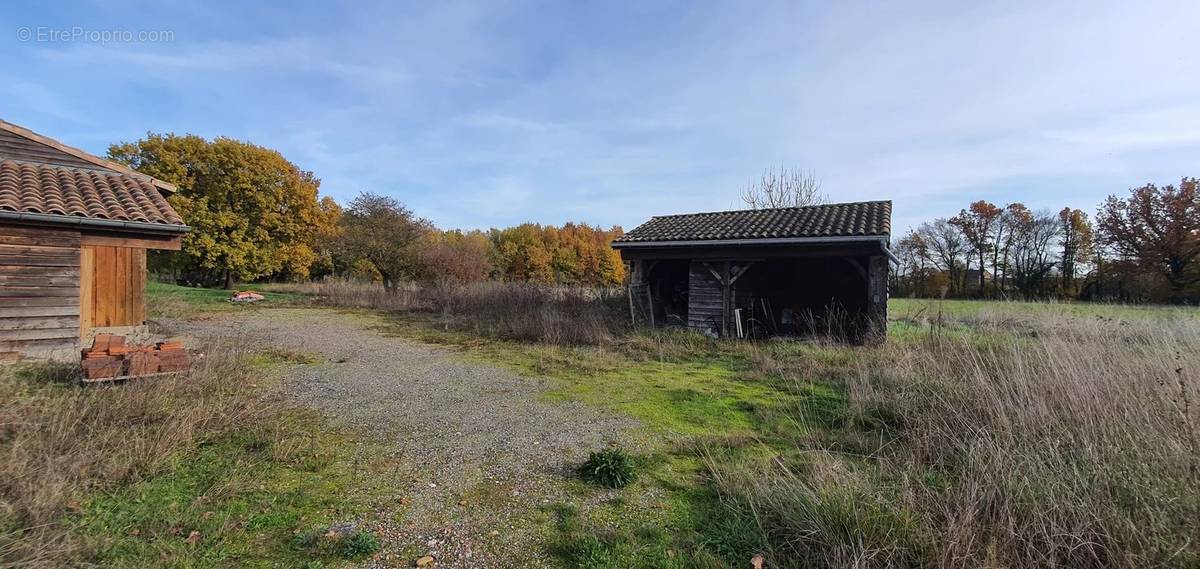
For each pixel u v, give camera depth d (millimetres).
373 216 23766
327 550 2881
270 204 27734
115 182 9391
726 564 2779
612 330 12180
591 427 5336
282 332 12438
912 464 3842
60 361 7215
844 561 2623
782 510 3092
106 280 8555
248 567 2691
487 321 14406
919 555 2639
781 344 10789
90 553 2678
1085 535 2691
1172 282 30578
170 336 10945
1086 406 4145
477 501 3572
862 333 10922
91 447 3846
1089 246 37500
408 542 3014
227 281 27953
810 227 11148
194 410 4789
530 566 2801
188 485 3574
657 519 3332
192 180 25469
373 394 6562
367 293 21125
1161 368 4988
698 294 12383
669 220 14977
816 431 5004
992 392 4801
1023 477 3160
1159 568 2457
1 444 3848
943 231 45906
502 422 5480
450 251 22969
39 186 8289
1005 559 2600
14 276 7270
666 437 5027
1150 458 3328
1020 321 12672
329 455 4340
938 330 9375
